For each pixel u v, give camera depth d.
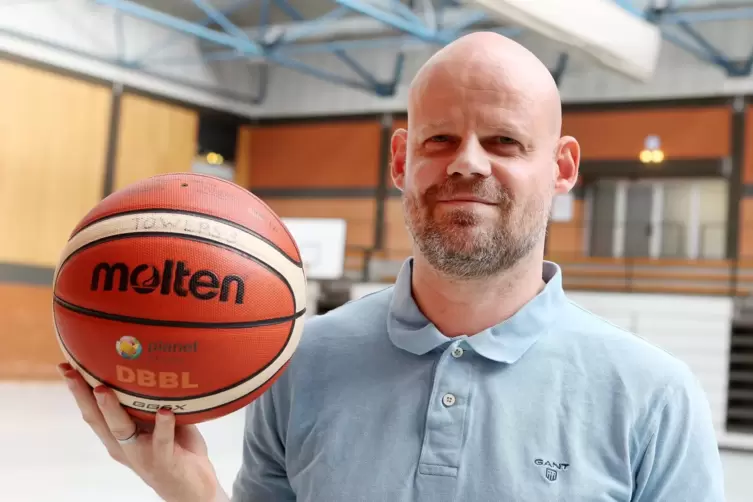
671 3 7.20
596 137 8.52
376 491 0.98
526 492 0.93
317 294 8.38
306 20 8.70
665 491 0.94
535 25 4.94
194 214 0.93
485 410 0.98
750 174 7.94
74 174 7.90
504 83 0.98
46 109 7.68
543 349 1.02
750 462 5.35
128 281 0.88
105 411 0.90
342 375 1.08
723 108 8.05
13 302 7.32
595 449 0.95
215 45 9.28
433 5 8.26
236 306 0.91
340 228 8.91
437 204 1.00
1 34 7.32
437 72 1.02
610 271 8.34
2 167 7.35
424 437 0.98
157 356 0.88
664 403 0.96
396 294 1.11
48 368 7.47
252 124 10.05
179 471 0.95
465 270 0.98
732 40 8.07
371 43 8.42
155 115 8.77
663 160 8.25
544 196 1.02
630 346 1.02
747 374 6.19
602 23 5.32
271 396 1.13
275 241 0.98
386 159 9.48
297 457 1.07
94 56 8.07
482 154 0.98
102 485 3.41
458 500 0.94
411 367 1.05
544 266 1.19
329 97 9.78
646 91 8.34
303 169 9.87
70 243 0.95
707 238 8.24
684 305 6.34
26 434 4.46
